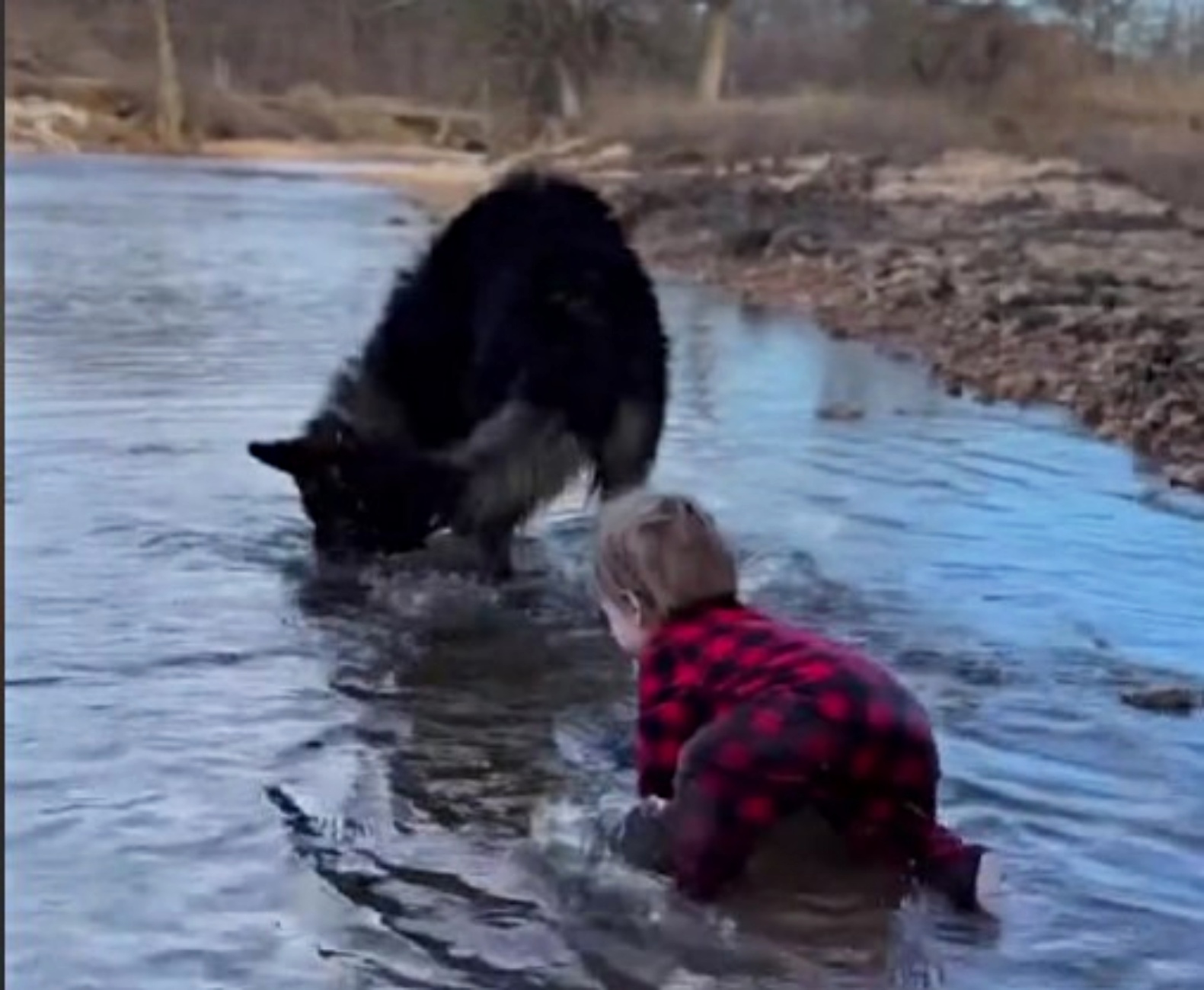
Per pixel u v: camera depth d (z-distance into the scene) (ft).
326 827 17.57
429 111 216.74
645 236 86.43
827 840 16.66
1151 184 93.20
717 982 14.71
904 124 126.52
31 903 15.78
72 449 33.58
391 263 71.31
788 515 30.09
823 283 65.26
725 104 151.23
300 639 23.45
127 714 20.38
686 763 16.34
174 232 86.43
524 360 27.58
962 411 40.32
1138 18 148.66
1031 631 24.07
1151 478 33.50
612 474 28.37
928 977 14.85
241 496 30.37
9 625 23.32
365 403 28.32
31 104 196.95
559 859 16.80
